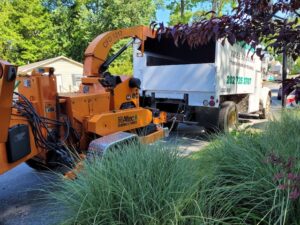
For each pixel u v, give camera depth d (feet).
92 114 15.14
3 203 12.82
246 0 6.89
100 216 7.50
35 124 11.74
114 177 8.39
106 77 17.26
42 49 100.48
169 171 8.75
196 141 21.84
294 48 6.92
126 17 89.97
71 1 104.22
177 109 25.91
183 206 7.55
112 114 15.46
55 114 13.34
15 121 11.00
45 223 10.98
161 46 26.53
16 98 11.51
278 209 7.52
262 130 14.87
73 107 14.17
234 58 25.95
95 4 100.12
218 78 23.22
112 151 11.60
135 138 14.08
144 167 8.82
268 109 35.65
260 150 10.93
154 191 7.85
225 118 23.09
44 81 12.80
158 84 26.30
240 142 12.09
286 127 14.32
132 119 16.83
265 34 6.95
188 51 26.21
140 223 7.36
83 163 10.25
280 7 6.89
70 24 102.27
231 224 7.40
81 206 7.63
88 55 17.94
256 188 8.27
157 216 7.40
